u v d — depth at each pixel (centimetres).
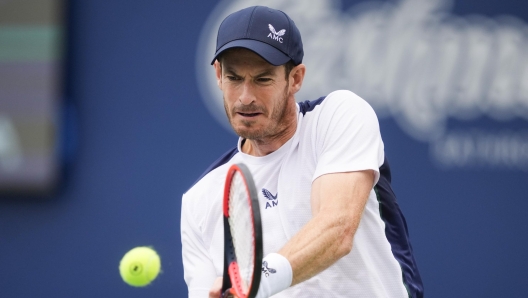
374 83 2664
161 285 2661
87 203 2692
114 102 2689
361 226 1187
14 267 2702
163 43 2691
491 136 2675
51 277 2694
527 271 2669
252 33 1145
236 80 1152
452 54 2673
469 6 2681
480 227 2666
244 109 1148
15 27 2661
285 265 1011
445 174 2672
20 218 2705
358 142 1141
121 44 2694
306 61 2667
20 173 2669
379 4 2667
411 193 2664
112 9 2695
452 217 2669
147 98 2688
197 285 1308
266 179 1238
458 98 2670
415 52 2669
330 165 1123
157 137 2683
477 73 2677
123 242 2677
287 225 1207
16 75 2670
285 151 1230
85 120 2694
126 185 2684
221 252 1294
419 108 2669
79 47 2698
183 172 2670
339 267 1186
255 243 936
